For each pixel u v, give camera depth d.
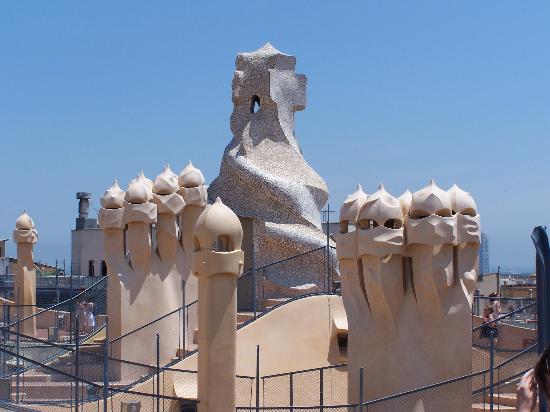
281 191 27.27
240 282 27.22
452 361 17.19
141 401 20.03
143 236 22.81
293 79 29.38
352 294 17.97
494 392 19.81
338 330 22.03
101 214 23.16
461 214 17.34
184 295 22.55
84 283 42.06
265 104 28.88
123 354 22.48
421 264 17.12
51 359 23.03
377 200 17.33
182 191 23.81
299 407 16.09
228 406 16.06
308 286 26.44
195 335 23.70
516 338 23.80
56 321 27.30
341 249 18.03
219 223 16.27
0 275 44.09
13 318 29.61
